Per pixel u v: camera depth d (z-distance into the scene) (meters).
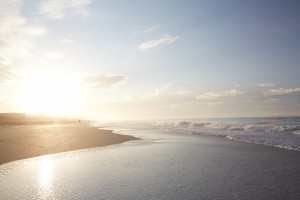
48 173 15.40
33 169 16.48
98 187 12.51
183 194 11.33
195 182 13.18
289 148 22.81
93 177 14.40
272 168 15.87
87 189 12.20
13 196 11.37
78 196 11.25
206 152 22.48
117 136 37.88
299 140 27.67
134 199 10.80
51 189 12.28
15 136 34.62
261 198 10.66
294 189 11.71
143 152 23.17
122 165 17.53
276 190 11.63
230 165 17.05
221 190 11.79
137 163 18.17
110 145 28.19
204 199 10.67
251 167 16.30
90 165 17.59
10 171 16.00
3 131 47.38
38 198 11.08
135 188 12.28
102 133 42.78
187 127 63.94
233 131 43.34
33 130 49.94
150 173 15.21
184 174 14.86
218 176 14.30
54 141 29.84
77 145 27.62
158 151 23.66
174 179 13.80
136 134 44.19
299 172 14.74
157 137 37.59
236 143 27.78
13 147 24.41
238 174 14.65
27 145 25.89
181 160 19.08
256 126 45.75
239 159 18.94
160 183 13.07
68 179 14.02
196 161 18.61
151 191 11.80
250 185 12.48
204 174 14.80
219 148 24.62
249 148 23.91
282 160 18.09
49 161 19.06
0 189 12.38
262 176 14.09
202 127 60.22
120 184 12.98
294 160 17.97
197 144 28.06
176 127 65.69
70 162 18.66
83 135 38.50
